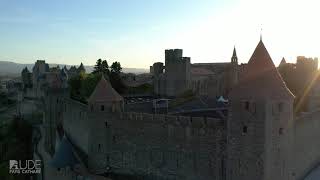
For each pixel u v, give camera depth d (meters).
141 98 134.75
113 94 73.06
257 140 50.22
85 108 78.56
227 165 53.38
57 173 81.06
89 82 119.94
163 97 139.75
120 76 163.25
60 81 125.25
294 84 109.50
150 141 64.62
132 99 129.38
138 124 66.44
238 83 53.00
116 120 70.06
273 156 50.44
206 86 137.12
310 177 58.50
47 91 105.94
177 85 144.62
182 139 60.06
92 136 73.62
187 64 143.50
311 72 108.56
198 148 58.06
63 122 95.75
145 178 65.31
